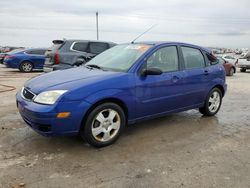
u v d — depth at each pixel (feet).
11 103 23.85
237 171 11.86
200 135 16.46
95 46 37.73
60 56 34.06
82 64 19.44
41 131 13.21
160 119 19.67
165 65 16.97
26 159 12.76
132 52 16.78
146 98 15.64
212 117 20.57
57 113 12.69
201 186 10.64
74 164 12.35
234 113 21.97
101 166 12.19
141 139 15.58
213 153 13.76
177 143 15.07
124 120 15.02
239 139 15.87
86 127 13.61
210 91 20.06
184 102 18.04
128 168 12.05
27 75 49.52
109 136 14.48
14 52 56.90
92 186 10.59
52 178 11.12
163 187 10.55
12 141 14.88
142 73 15.52
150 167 12.16
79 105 13.10
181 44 18.37
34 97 13.46
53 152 13.57
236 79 49.96
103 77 14.33
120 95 14.43
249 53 78.79
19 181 10.86
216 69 20.35
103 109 14.02
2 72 55.77
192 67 18.58
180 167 12.18
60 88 13.20
